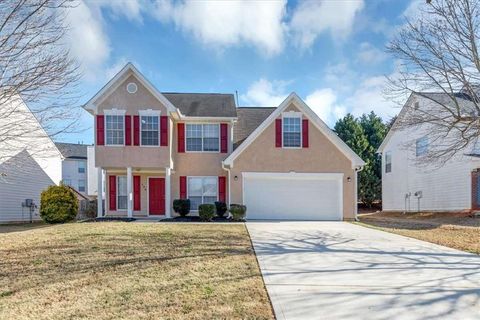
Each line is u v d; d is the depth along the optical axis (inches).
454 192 820.0
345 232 508.7
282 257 324.5
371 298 212.5
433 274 268.4
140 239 408.5
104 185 789.9
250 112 895.7
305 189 729.0
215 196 769.6
